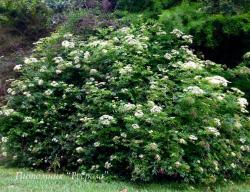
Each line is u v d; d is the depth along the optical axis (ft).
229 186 26.22
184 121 26.94
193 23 37.32
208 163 25.77
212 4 37.55
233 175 27.81
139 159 25.55
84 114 29.27
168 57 31.22
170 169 24.77
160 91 28.37
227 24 36.47
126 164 26.50
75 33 40.37
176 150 25.21
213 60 39.11
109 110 28.14
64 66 31.37
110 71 30.63
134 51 31.50
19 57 43.37
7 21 48.08
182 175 24.67
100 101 28.25
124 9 45.34
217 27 36.91
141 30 34.83
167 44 33.99
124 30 34.76
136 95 28.84
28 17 48.24
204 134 26.32
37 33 47.65
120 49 31.09
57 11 50.83
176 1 41.81
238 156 27.40
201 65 30.60
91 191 22.81
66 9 50.26
